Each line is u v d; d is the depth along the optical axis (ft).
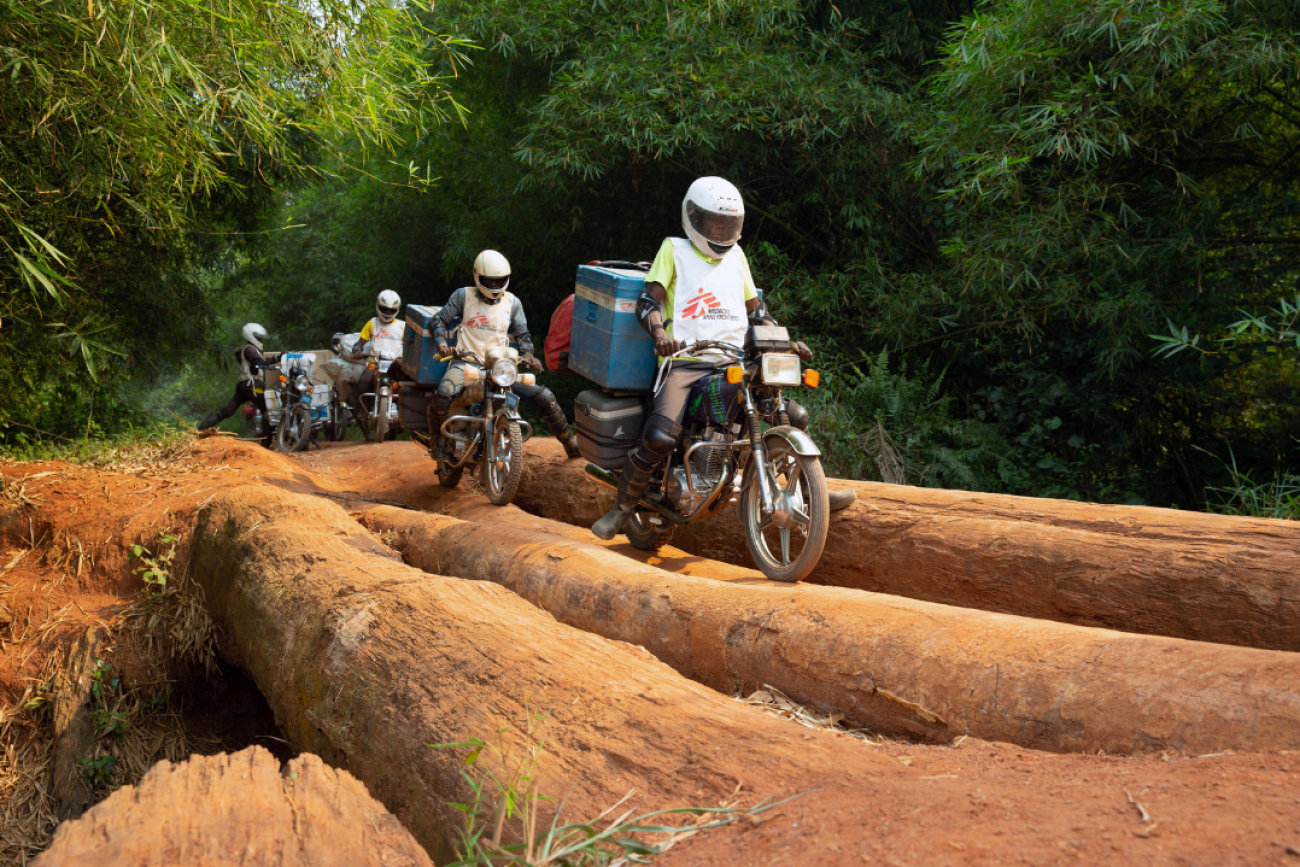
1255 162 26.55
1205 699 6.55
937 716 7.88
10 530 19.16
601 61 31.30
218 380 75.97
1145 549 11.13
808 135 29.73
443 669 8.64
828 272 31.58
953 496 13.99
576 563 13.00
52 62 14.23
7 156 15.84
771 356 12.91
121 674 15.80
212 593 15.81
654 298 14.05
